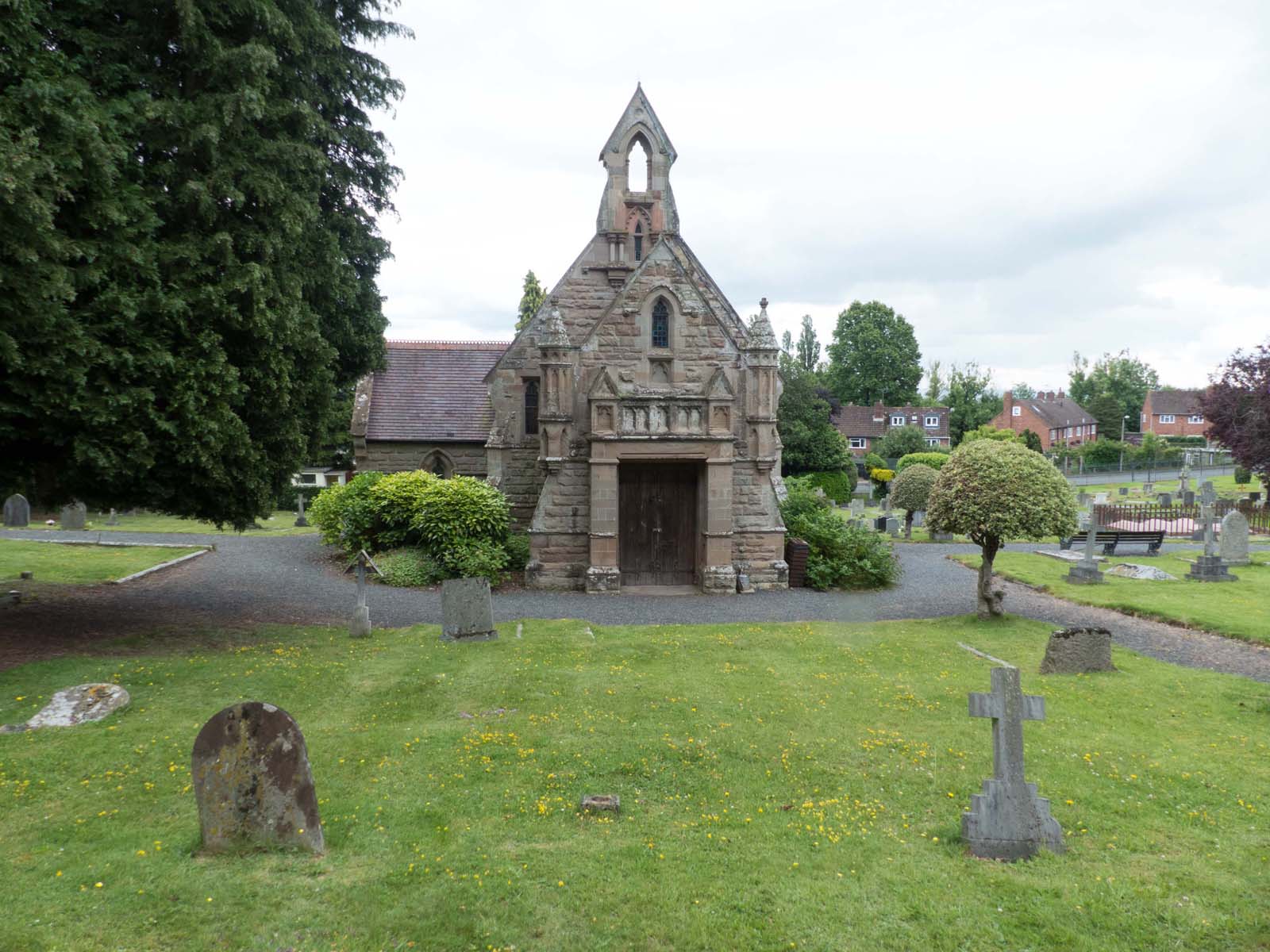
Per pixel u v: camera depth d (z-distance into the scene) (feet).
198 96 41.22
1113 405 335.26
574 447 70.13
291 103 45.24
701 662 42.96
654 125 84.94
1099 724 33.40
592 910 18.89
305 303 48.24
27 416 36.68
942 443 283.79
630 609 61.31
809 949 17.72
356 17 60.39
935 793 26.43
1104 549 85.81
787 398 175.73
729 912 19.02
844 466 180.96
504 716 33.01
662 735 30.81
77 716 30.73
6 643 42.60
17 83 34.37
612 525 68.54
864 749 30.04
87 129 33.63
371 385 103.45
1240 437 117.50
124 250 36.78
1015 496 50.98
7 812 22.99
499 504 74.74
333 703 34.53
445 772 26.94
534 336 84.53
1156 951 17.79
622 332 69.92
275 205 43.42
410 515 74.90
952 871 21.24
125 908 18.19
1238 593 63.67
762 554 71.36
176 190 40.63
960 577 76.64
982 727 32.68
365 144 61.52
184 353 39.24
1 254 31.83
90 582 63.41
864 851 22.29
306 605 59.47
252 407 44.45
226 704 33.22
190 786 25.18
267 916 18.21
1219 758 29.73
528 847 21.97
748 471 71.46
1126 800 25.86
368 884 19.65
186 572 71.87
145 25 40.50
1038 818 22.54
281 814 21.44
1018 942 18.10
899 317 311.47
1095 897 19.88
